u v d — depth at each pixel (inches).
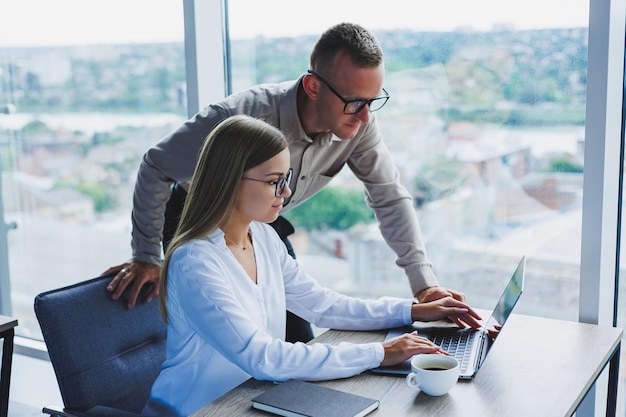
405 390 65.4
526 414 60.8
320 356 68.0
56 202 135.0
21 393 128.9
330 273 113.4
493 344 72.5
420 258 89.6
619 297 94.8
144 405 81.0
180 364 73.3
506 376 68.3
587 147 87.8
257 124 72.6
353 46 76.5
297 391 63.8
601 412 96.3
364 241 109.4
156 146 87.9
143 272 85.8
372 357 68.8
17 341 138.9
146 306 84.1
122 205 128.3
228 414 61.6
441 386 63.6
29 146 135.3
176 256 72.1
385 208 91.6
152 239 89.0
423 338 71.9
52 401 126.9
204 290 69.4
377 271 109.3
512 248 99.3
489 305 102.3
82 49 126.0
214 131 73.2
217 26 113.2
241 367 68.2
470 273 103.0
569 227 94.7
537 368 70.1
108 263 131.9
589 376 68.4
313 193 93.7
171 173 87.2
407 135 104.0
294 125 84.2
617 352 80.3
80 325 77.7
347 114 79.0
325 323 82.2
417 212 105.5
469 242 102.3
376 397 64.1
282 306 79.6
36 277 139.6
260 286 76.9
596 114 86.5
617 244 93.0
